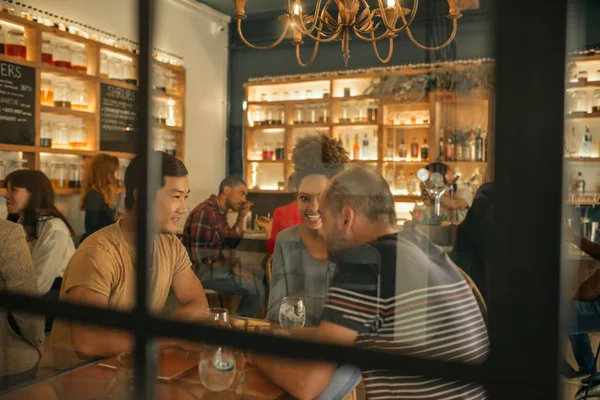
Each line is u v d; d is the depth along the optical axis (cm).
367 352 53
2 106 354
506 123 47
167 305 173
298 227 170
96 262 138
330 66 582
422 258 107
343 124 557
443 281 104
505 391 47
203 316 139
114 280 139
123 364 116
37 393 116
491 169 48
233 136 627
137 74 66
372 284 105
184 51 570
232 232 229
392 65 521
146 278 65
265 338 57
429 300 102
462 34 454
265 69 625
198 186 564
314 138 171
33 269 149
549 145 45
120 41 455
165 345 120
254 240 223
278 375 107
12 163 350
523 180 46
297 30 281
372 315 103
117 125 435
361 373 99
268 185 616
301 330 103
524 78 46
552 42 45
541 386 46
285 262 171
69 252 186
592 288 170
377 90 527
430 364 50
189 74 578
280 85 623
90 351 118
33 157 368
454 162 388
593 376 161
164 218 165
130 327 65
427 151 457
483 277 52
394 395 93
